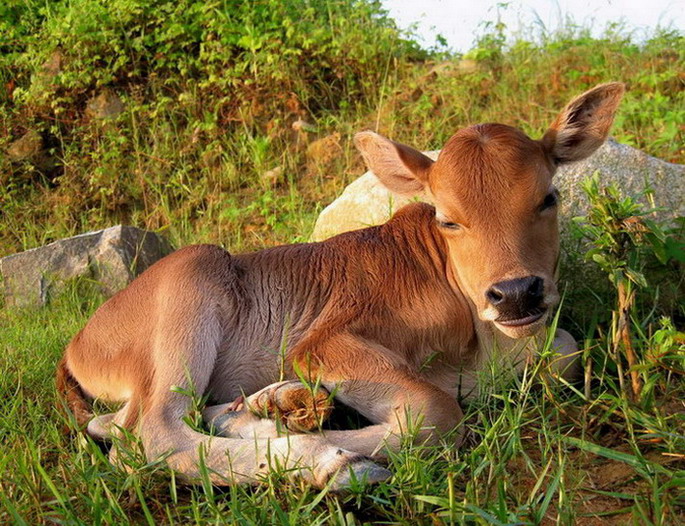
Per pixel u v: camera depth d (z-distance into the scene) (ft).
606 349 4.98
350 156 8.84
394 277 4.96
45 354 5.64
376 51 10.06
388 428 4.42
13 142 9.33
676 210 5.75
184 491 4.32
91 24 9.66
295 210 8.17
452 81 9.37
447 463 4.21
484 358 4.93
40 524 4.00
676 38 9.98
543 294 4.42
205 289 4.90
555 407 4.51
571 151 4.89
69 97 9.48
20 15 10.40
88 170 9.03
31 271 6.97
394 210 6.31
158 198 8.75
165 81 9.51
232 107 9.44
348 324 4.83
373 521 3.97
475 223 4.53
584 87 9.19
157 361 4.75
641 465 4.02
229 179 8.79
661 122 8.20
